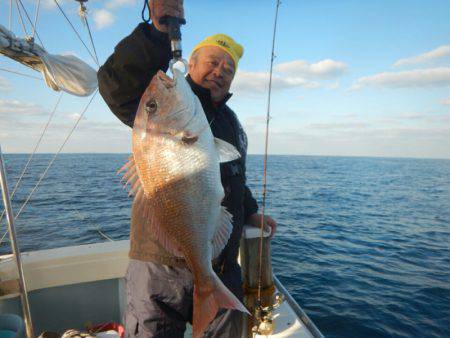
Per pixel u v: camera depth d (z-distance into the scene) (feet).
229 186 6.45
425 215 50.16
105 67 5.23
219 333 6.49
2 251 28.76
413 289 19.92
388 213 51.26
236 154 5.25
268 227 7.98
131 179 5.12
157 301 5.71
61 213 46.70
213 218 5.20
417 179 140.97
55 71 15.14
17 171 128.88
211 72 6.19
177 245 5.06
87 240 32.58
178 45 4.74
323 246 30.01
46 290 9.23
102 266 9.57
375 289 19.85
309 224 40.42
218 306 5.08
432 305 17.78
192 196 5.00
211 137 5.24
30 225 38.81
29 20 13.00
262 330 7.13
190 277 5.76
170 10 4.85
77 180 97.86
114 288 9.89
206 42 6.30
